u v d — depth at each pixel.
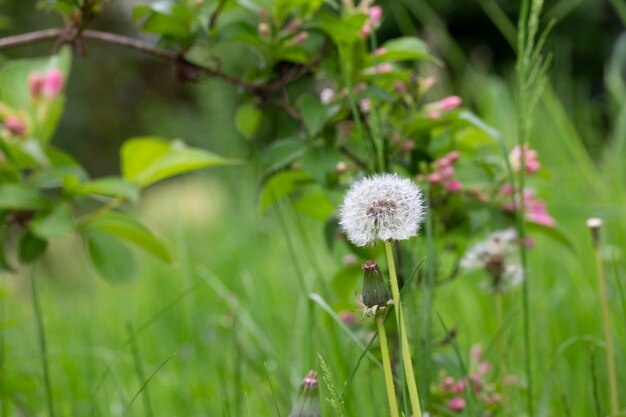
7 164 1.43
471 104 3.39
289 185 1.43
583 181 2.63
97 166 6.81
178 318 2.41
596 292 1.85
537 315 1.87
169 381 1.94
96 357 1.99
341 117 1.39
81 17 1.38
